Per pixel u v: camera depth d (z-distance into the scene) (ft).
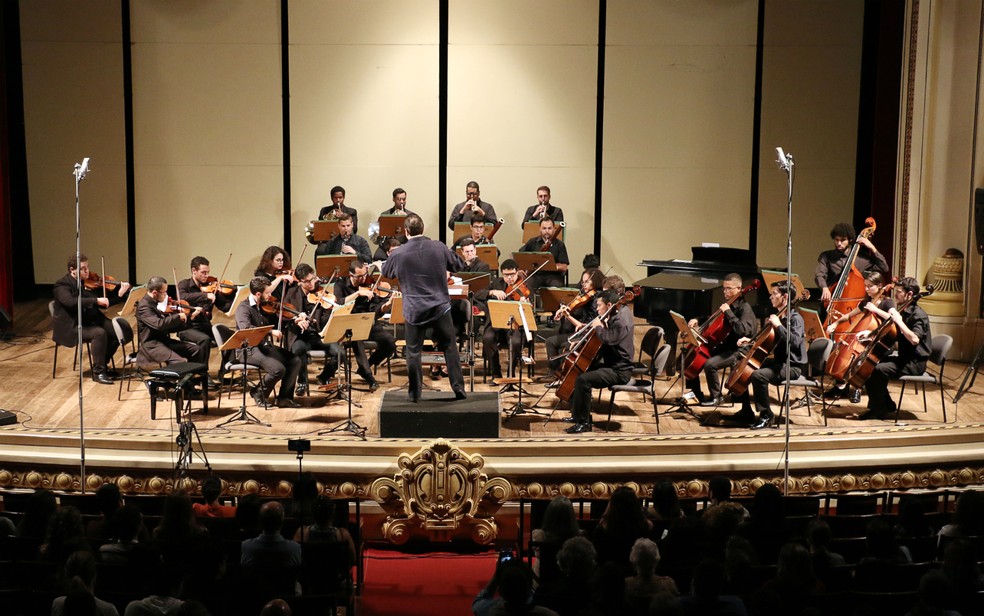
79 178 23.00
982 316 32.55
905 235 33.53
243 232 41.16
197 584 16.88
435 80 40.42
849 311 29.76
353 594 21.16
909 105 33.04
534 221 37.52
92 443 24.86
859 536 20.86
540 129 40.73
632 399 28.96
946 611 15.44
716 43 39.91
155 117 40.27
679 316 26.81
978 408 28.04
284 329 28.02
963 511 19.19
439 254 25.05
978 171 32.07
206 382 26.96
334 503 21.44
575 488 24.97
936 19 32.09
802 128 40.27
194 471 24.67
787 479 23.39
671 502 20.45
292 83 40.34
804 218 40.78
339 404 28.04
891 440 25.63
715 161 40.65
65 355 32.65
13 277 40.11
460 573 23.86
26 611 15.76
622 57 40.14
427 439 24.94
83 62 39.75
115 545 17.95
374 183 41.06
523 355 33.06
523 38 40.11
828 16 39.52
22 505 22.26
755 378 26.16
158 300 28.45
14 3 39.34
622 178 40.91
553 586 17.04
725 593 16.30
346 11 39.91
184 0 39.60
